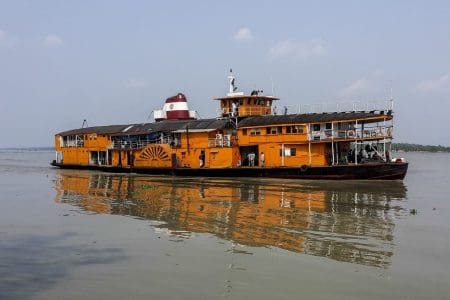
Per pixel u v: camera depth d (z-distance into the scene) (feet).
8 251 67.15
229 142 184.03
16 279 54.34
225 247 68.74
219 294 49.65
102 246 69.77
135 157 212.02
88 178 191.31
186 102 240.12
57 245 70.64
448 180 192.13
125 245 70.28
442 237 75.20
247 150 185.78
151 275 55.72
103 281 53.67
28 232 80.12
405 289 51.39
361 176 159.22
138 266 59.41
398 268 58.70
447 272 57.26
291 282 53.47
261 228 81.92
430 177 213.66
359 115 161.68
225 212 98.73
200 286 52.06
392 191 134.10
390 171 156.46
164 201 116.37
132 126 231.71
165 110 241.76
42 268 58.65
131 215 96.43
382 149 169.07
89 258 63.26
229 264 60.13
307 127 166.61
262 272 56.90
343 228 82.02
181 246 69.51
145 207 106.93
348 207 105.29
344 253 65.51
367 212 98.58
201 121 200.85
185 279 54.39
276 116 182.70
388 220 89.61
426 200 117.70
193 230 80.64
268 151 175.42
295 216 93.71
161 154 199.41
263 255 64.39
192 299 48.29
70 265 60.03
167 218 92.22
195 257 63.46
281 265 59.88
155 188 146.30
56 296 48.93
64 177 200.23
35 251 67.05
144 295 49.29
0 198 126.93
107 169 225.35
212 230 80.53
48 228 83.46
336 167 160.15
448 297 49.29
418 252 65.98
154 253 65.57
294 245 69.97
